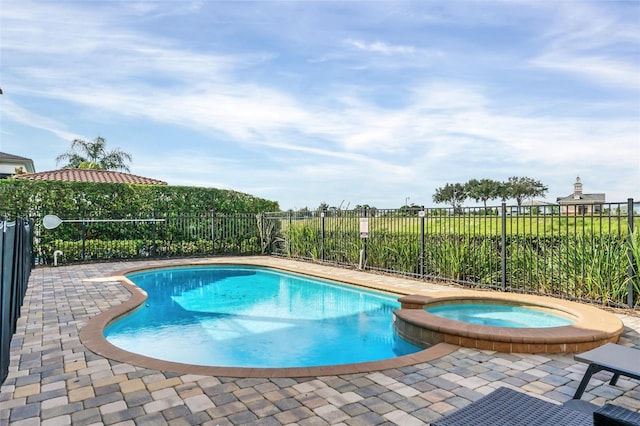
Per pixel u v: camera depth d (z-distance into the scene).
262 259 15.98
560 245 7.93
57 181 14.70
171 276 13.34
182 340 6.65
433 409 3.48
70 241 14.53
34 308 7.50
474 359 4.75
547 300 7.12
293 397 3.71
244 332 7.11
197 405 3.56
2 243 3.80
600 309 6.46
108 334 6.72
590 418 2.42
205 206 18.08
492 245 9.14
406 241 11.05
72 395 3.78
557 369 4.42
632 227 7.00
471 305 7.56
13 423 3.26
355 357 5.88
